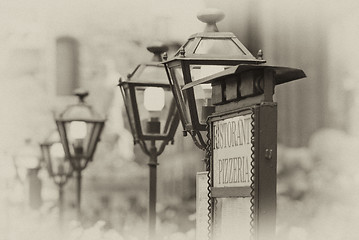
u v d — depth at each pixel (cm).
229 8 1805
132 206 1988
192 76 836
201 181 697
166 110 1104
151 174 1093
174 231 1526
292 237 936
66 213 1950
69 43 2566
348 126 1564
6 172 1761
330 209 983
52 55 2514
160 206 1889
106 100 2391
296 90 1744
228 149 638
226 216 640
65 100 2472
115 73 2447
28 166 1853
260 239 584
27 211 1725
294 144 1617
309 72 1720
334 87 1686
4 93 2347
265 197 587
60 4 2486
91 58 2480
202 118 834
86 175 2200
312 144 1499
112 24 2466
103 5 2455
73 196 2173
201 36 840
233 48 833
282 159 1433
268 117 593
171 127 1102
